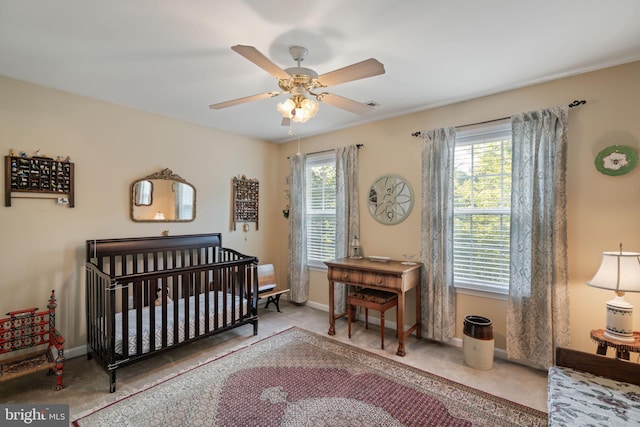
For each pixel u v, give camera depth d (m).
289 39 2.00
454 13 1.74
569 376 1.78
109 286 2.33
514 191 2.71
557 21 1.82
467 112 3.06
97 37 1.97
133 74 2.50
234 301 3.22
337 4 1.66
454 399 2.21
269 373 2.55
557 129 2.51
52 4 1.64
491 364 2.64
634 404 1.51
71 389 2.32
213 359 2.80
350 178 3.90
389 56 2.23
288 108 2.00
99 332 2.55
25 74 2.50
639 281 1.93
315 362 2.75
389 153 3.63
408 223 3.47
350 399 2.20
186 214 3.72
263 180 4.69
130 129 3.27
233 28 1.88
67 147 2.85
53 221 2.77
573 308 2.49
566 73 2.49
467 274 3.09
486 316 2.96
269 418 1.99
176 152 3.65
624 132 2.31
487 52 2.18
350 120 3.75
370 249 3.80
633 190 2.29
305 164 4.52
